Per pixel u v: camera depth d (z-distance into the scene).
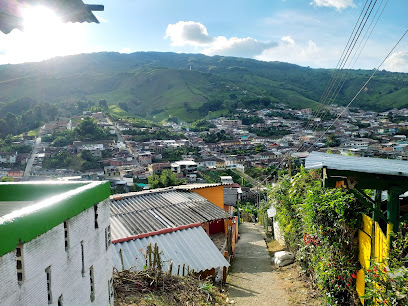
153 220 10.27
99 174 68.94
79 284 3.17
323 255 6.82
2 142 86.25
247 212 30.89
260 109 161.00
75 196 3.10
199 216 11.00
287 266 10.15
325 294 6.75
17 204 3.87
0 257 2.05
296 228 9.90
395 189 4.86
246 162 78.38
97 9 3.06
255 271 10.20
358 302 5.98
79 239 3.20
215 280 8.70
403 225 4.93
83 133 92.06
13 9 2.77
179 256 8.54
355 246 6.08
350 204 6.04
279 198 11.30
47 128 100.75
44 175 67.31
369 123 122.62
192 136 114.50
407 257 4.27
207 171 76.75
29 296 2.35
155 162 81.62
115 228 9.43
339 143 81.00
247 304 7.34
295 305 7.14
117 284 5.87
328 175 5.12
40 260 2.50
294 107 168.50
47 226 2.59
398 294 4.06
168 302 5.90
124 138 99.69
